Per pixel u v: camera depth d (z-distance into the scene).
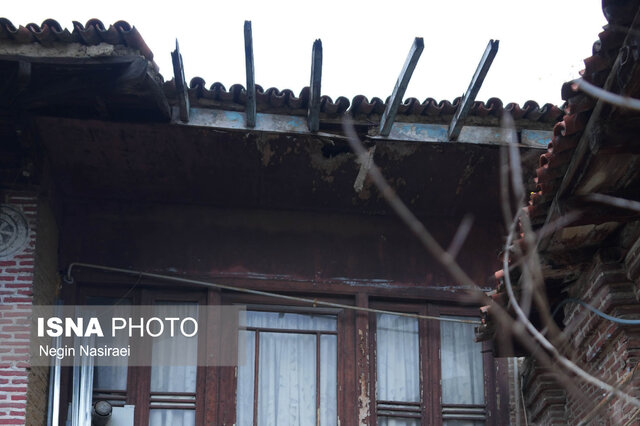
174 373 12.13
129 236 12.59
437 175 12.34
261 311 12.55
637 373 9.37
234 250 12.67
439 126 11.50
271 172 12.27
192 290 12.52
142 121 11.30
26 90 10.80
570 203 9.11
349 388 12.29
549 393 11.56
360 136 11.46
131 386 11.99
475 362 12.73
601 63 7.86
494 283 12.89
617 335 9.91
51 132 11.59
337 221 12.98
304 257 12.75
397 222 13.05
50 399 11.49
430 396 12.45
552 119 11.50
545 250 10.02
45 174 11.92
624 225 9.81
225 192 12.62
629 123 8.21
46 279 11.88
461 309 12.88
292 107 11.30
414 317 12.75
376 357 12.56
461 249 13.01
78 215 12.61
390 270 12.82
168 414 11.94
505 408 12.51
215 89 11.12
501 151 11.54
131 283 12.40
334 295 12.68
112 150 11.86
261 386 12.21
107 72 10.52
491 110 11.35
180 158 12.00
